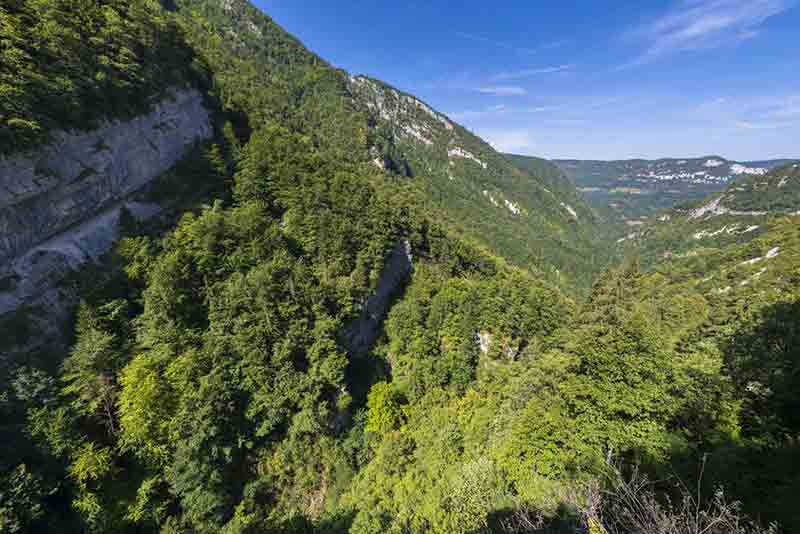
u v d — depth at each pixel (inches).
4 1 1315.2
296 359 1533.0
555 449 872.3
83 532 989.2
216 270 1576.0
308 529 1286.9
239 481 1296.8
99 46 1685.5
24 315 1196.5
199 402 1206.9
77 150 1451.8
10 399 1015.0
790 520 442.6
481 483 883.4
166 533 1093.8
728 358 990.4
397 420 1679.4
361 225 2214.6
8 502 858.8
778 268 2487.7
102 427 1169.4
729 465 582.2
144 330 1334.9
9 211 1213.1
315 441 1480.1
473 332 2124.8
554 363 1289.4
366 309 2044.8
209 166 2107.5
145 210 1733.5
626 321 952.9
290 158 2427.4
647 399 776.3
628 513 394.0
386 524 1122.0
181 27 2751.0
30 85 1296.8
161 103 1973.4
